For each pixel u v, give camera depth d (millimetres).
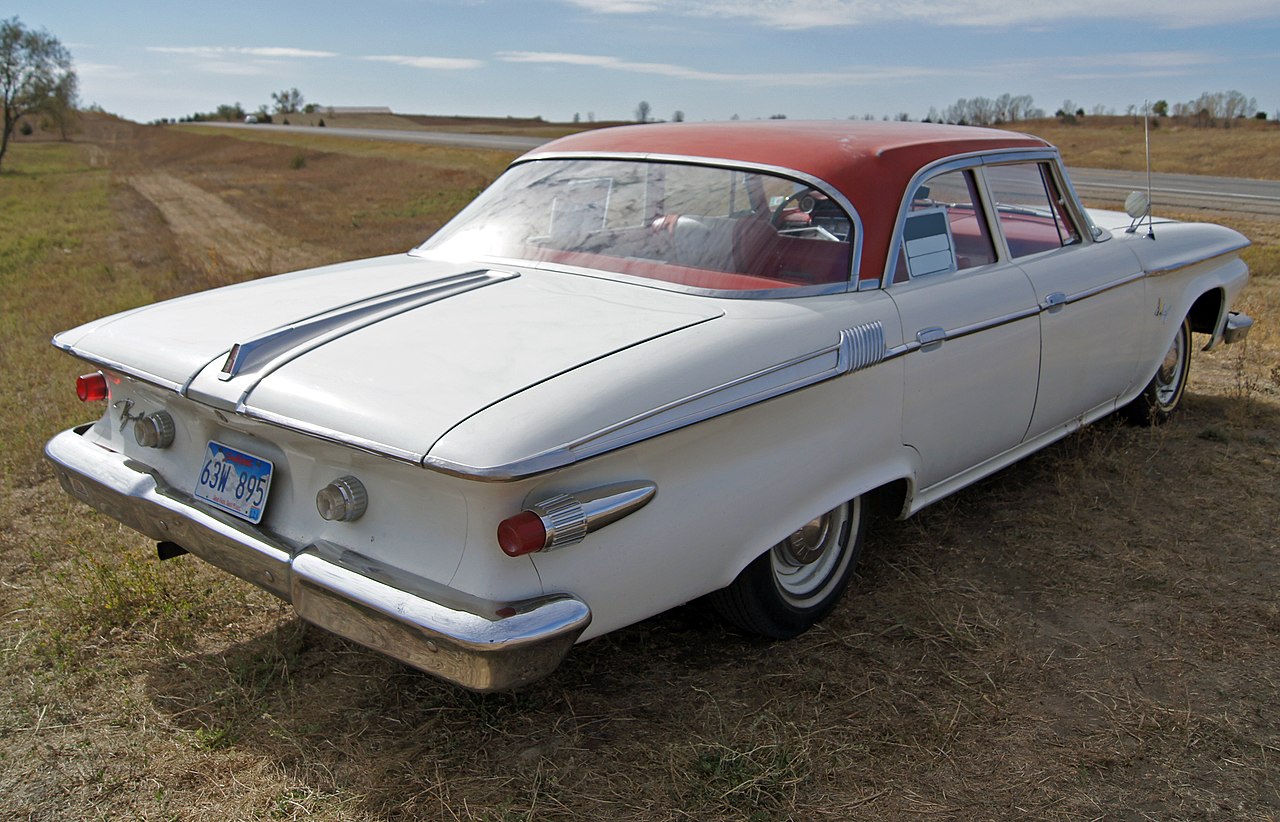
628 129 3643
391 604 2104
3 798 2332
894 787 2375
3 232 17484
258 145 58969
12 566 3561
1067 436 4438
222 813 2289
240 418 2375
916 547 3654
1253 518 3887
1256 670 2873
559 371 2244
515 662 2043
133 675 2863
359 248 13719
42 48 66375
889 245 3016
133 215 20984
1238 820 2277
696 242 2902
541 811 2279
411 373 2277
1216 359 6320
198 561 3549
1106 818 2279
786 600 2930
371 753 2504
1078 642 3025
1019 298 3441
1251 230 12961
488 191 3604
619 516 2201
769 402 2504
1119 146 34750
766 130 3332
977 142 3504
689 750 2506
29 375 6113
